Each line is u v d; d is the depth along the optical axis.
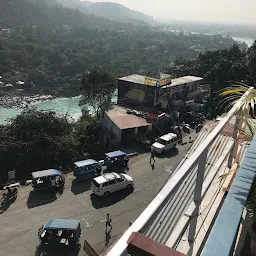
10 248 13.37
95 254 12.46
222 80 36.09
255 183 2.93
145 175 20.86
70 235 13.25
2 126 26.03
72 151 24.67
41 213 16.02
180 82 33.91
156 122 27.94
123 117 27.66
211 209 4.27
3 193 17.45
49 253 13.20
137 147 25.77
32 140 24.02
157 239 3.19
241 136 5.28
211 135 3.57
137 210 16.77
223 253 1.89
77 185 19.16
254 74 35.78
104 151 26.56
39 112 26.81
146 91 31.08
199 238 3.72
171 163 22.91
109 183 17.81
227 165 5.33
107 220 14.92
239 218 2.27
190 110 34.78
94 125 29.28
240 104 4.30
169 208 3.72
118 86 32.66
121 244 1.76
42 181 18.12
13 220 15.30
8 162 22.44
